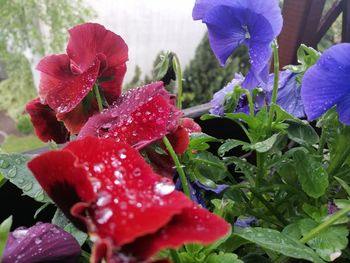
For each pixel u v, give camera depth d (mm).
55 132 187
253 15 173
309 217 187
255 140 193
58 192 105
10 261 117
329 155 212
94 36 166
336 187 211
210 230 93
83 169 96
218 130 288
